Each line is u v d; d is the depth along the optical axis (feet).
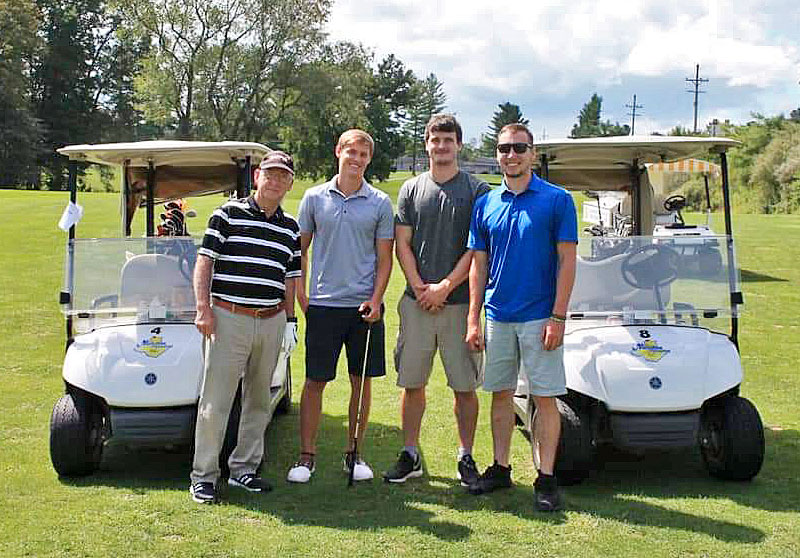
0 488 14.78
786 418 20.10
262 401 14.89
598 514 13.70
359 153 14.92
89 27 170.09
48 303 35.55
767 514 13.73
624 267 16.16
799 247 57.47
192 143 16.78
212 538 12.60
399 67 242.17
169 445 15.15
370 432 18.88
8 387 22.67
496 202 14.30
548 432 14.05
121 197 19.57
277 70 132.05
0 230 58.44
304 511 13.83
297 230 14.87
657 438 14.66
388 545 12.41
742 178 142.10
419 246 15.01
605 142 16.69
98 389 14.75
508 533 12.87
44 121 165.07
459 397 15.34
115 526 13.02
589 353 15.23
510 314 14.11
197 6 129.90
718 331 16.57
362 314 15.14
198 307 14.01
